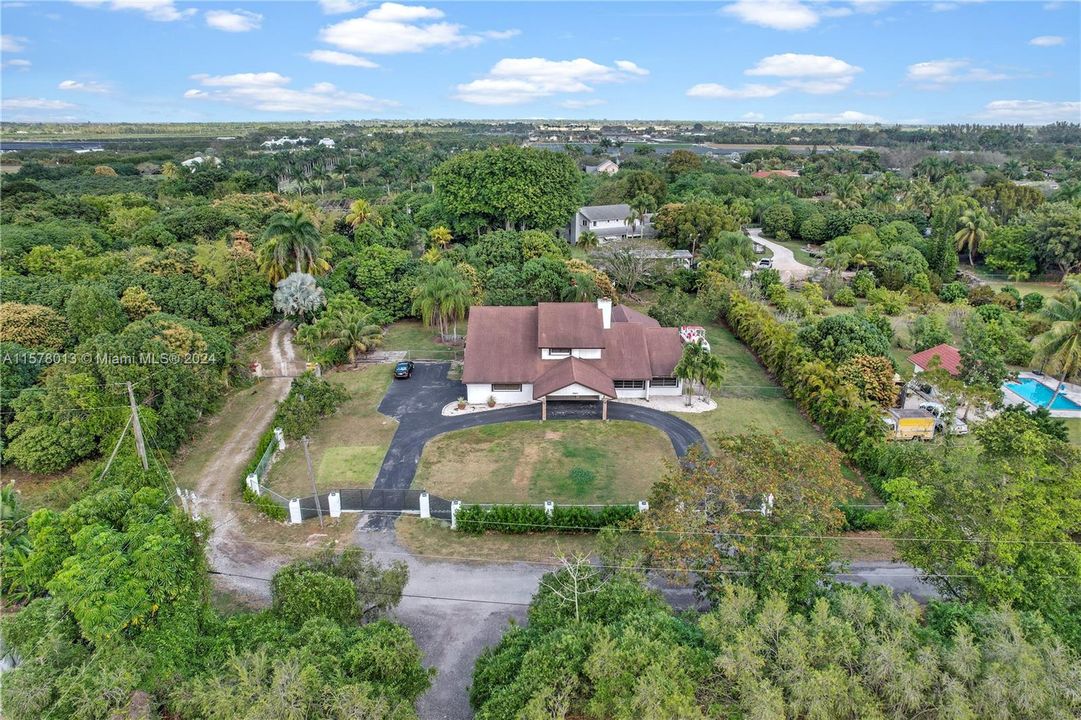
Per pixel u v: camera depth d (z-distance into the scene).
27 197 100.69
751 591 21.59
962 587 25.30
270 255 66.81
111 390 39.06
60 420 37.94
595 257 82.75
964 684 18.75
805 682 18.36
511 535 34.31
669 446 44.09
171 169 152.88
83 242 71.31
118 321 49.81
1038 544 24.34
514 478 40.16
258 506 36.53
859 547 32.59
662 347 53.19
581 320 51.88
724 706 18.94
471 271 73.00
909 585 29.70
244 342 62.50
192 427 45.78
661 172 157.12
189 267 63.09
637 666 19.42
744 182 144.38
